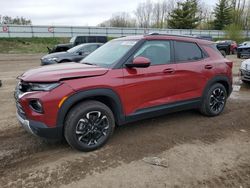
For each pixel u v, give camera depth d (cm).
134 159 338
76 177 298
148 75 392
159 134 421
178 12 4919
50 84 317
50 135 326
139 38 407
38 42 3183
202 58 478
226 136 417
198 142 392
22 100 322
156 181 290
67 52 1123
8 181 290
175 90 432
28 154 352
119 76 363
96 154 352
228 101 634
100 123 360
